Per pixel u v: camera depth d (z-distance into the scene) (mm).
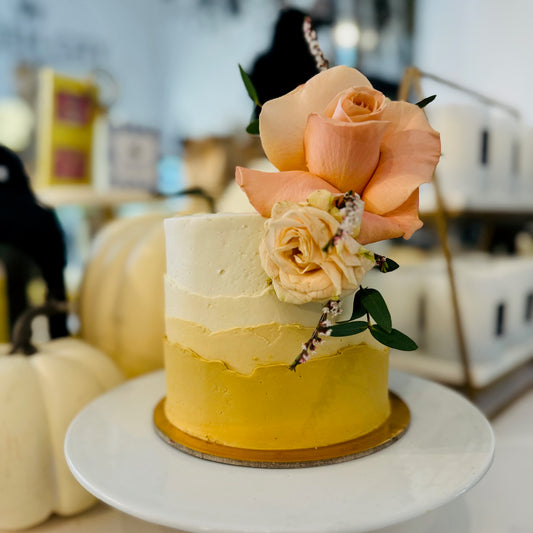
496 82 853
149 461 314
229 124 1237
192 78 1452
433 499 272
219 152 765
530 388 566
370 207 291
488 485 417
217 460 311
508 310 533
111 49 1370
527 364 599
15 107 892
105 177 735
